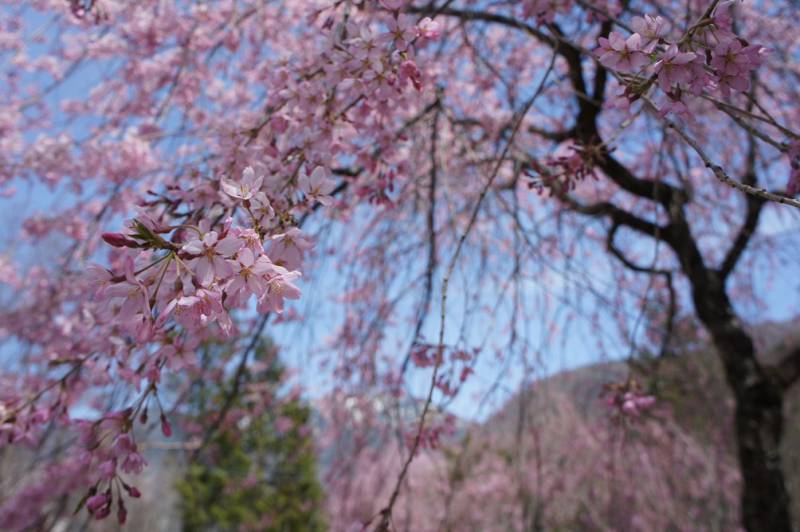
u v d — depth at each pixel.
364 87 1.71
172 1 3.17
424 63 1.89
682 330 5.13
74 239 3.44
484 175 2.98
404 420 3.06
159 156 3.26
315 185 1.50
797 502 6.63
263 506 8.90
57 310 3.28
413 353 2.27
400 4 1.66
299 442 7.15
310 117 1.81
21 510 3.30
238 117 2.67
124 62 3.32
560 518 6.23
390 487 6.04
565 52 3.15
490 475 6.31
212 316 1.09
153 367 1.58
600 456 5.64
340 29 1.82
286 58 2.00
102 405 2.96
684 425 5.54
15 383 3.33
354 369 3.90
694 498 5.96
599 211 3.71
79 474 3.22
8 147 3.13
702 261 3.94
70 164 3.02
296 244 1.29
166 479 9.26
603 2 2.49
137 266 1.22
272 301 1.16
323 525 9.15
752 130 1.45
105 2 2.66
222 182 1.28
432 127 2.88
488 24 3.41
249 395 4.71
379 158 2.18
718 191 4.23
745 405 3.71
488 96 3.87
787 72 3.69
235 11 3.06
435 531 6.56
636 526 5.57
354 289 3.78
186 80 3.28
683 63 1.27
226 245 1.09
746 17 3.66
